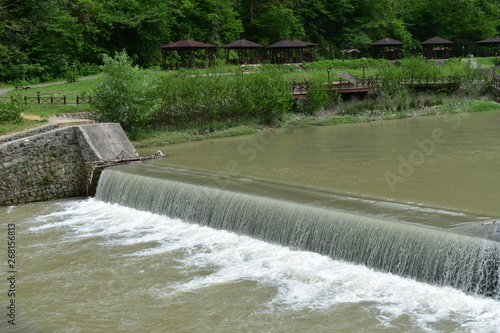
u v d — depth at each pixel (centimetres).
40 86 5306
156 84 3825
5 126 2986
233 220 1997
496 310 1324
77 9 6625
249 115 4466
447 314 1325
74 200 2652
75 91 4778
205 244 1914
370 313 1357
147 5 7200
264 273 1639
